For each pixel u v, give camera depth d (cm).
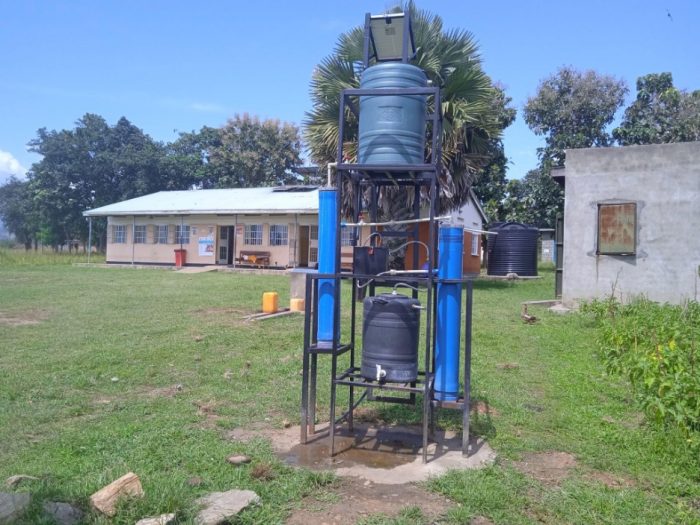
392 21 482
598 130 2736
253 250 2322
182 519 320
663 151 1082
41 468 393
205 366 695
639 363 524
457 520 332
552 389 617
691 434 427
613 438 468
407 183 516
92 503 325
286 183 4319
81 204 4281
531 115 2822
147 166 4225
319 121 1495
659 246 1088
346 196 1284
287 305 1248
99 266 2488
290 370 676
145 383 625
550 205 2834
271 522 325
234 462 409
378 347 436
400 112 448
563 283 1181
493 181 2978
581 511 347
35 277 1898
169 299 1306
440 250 456
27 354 741
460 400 490
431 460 429
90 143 4294
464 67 1417
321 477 386
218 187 4397
